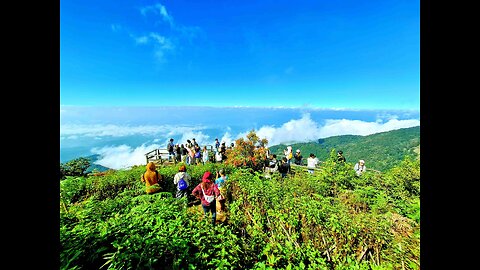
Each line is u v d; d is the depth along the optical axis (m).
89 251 3.03
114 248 3.12
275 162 13.24
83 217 4.34
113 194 9.26
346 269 4.06
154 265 2.90
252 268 3.70
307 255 4.27
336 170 8.67
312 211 5.50
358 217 5.33
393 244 4.58
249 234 5.79
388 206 6.42
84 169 14.77
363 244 4.73
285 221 5.52
